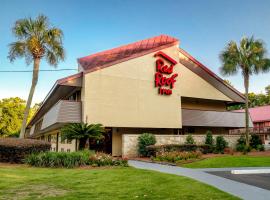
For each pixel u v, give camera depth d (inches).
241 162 671.8
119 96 893.8
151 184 362.0
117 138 962.1
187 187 342.6
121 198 283.7
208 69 1124.5
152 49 989.2
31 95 828.6
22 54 823.1
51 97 1032.8
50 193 307.3
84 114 826.8
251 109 2000.5
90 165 569.9
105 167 555.8
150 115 946.1
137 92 933.2
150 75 971.3
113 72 895.7
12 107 2337.6
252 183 399.9
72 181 383.2
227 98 1169.4
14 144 580.4
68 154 561.3
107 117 863.1
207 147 911.0
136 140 892.0
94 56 1078.4
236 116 1179.9
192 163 667.4
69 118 829.2
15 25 832.9
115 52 1086.4
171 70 1018.1
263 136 1756.9
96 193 307.6
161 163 684.1
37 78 834.2
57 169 515.2
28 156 574.9
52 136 1352.1
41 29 839.7
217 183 389.4
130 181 385.1
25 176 420.5
